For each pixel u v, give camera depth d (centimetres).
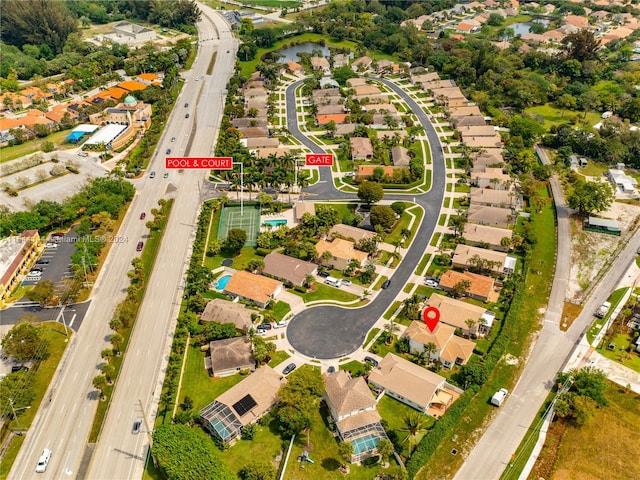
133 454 14050
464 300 19538
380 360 16912
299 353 17188
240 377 16300
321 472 13525
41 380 16212
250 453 13962
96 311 19000
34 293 18612
